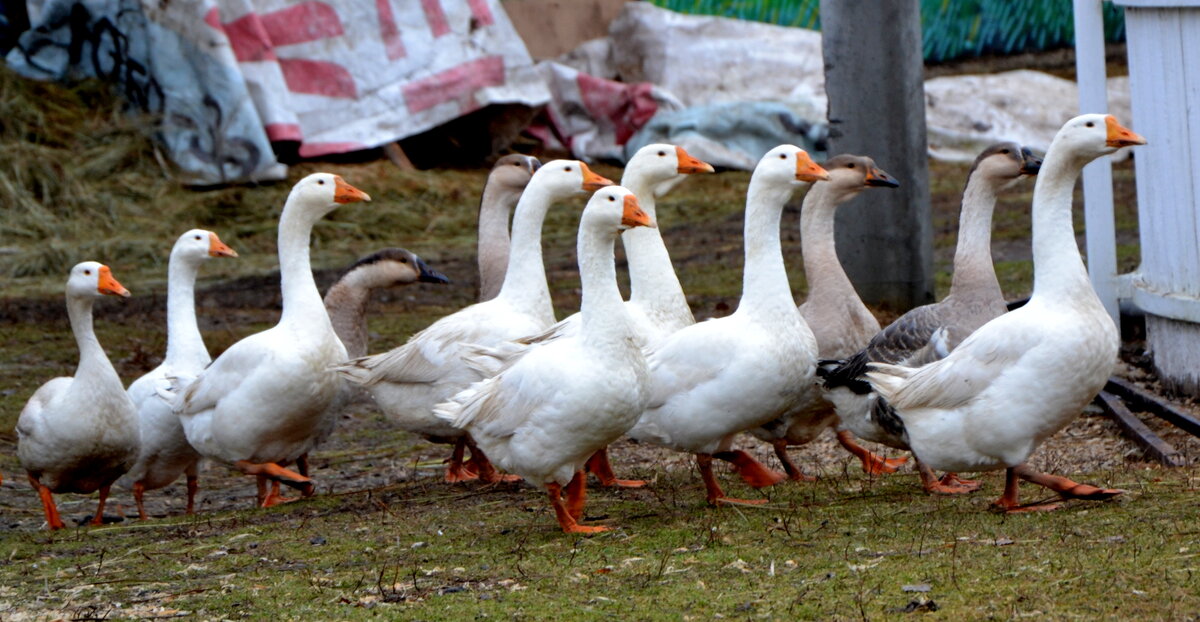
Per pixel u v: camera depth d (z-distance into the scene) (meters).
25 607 7.26
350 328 12.22
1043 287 8.04
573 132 28.75
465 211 24.78
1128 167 28.14
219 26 24.52
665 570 7.20
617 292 8.32
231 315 18.64
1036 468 9.80
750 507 8.93
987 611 6.04
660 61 29.53
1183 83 11.31
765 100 28.97
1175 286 11.74
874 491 9.34
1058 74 33.19
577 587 6.98
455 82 26.47
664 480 10.43
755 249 9.17
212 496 12.01
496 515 9.27
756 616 6.24
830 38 16.22
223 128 24.53
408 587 7.22
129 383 14.98
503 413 8.45
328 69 25.73
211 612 6.94
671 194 26.30
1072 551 6.93
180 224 23.28
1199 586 6.16
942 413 8.22
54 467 10.45
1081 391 7.93
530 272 10.94
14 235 22.38
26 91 24.91
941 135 29.33
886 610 6.16
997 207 25.20
